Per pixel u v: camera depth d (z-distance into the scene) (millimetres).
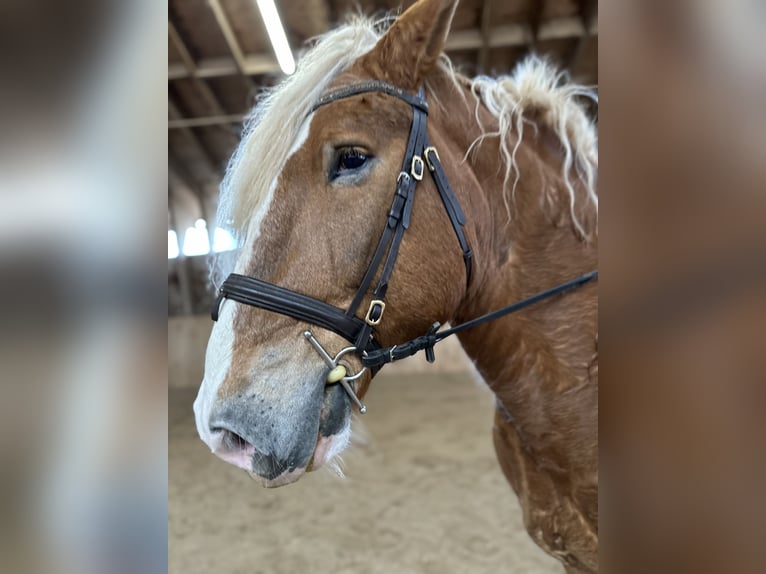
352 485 2990
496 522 2529
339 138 768
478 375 1081
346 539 2443
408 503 2752
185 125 5125
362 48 882
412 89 827
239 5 3836
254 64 4367
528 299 868
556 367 896
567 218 924
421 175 795
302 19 3908
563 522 969
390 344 794
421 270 791
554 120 961
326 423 731
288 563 2273
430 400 4461
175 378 5520
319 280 750
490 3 3795
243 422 695
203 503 2904
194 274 6180
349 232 760
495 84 962
